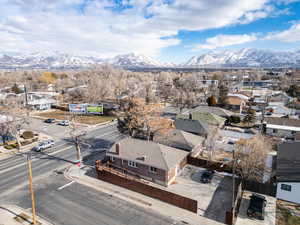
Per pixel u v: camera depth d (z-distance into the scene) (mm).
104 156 37938
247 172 28047
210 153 35625
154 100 80188
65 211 22578
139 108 42344
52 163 34844
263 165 29000
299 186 24359
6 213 22156
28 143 44281
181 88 103625
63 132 52781
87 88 92312
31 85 125062
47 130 54438
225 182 29344
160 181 28672
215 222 21281
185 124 46188
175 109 82312
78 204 23859
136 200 24844
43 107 82938
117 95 97812
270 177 29922
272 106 74000
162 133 40531
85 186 27812
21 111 48531
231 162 33719
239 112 74562
